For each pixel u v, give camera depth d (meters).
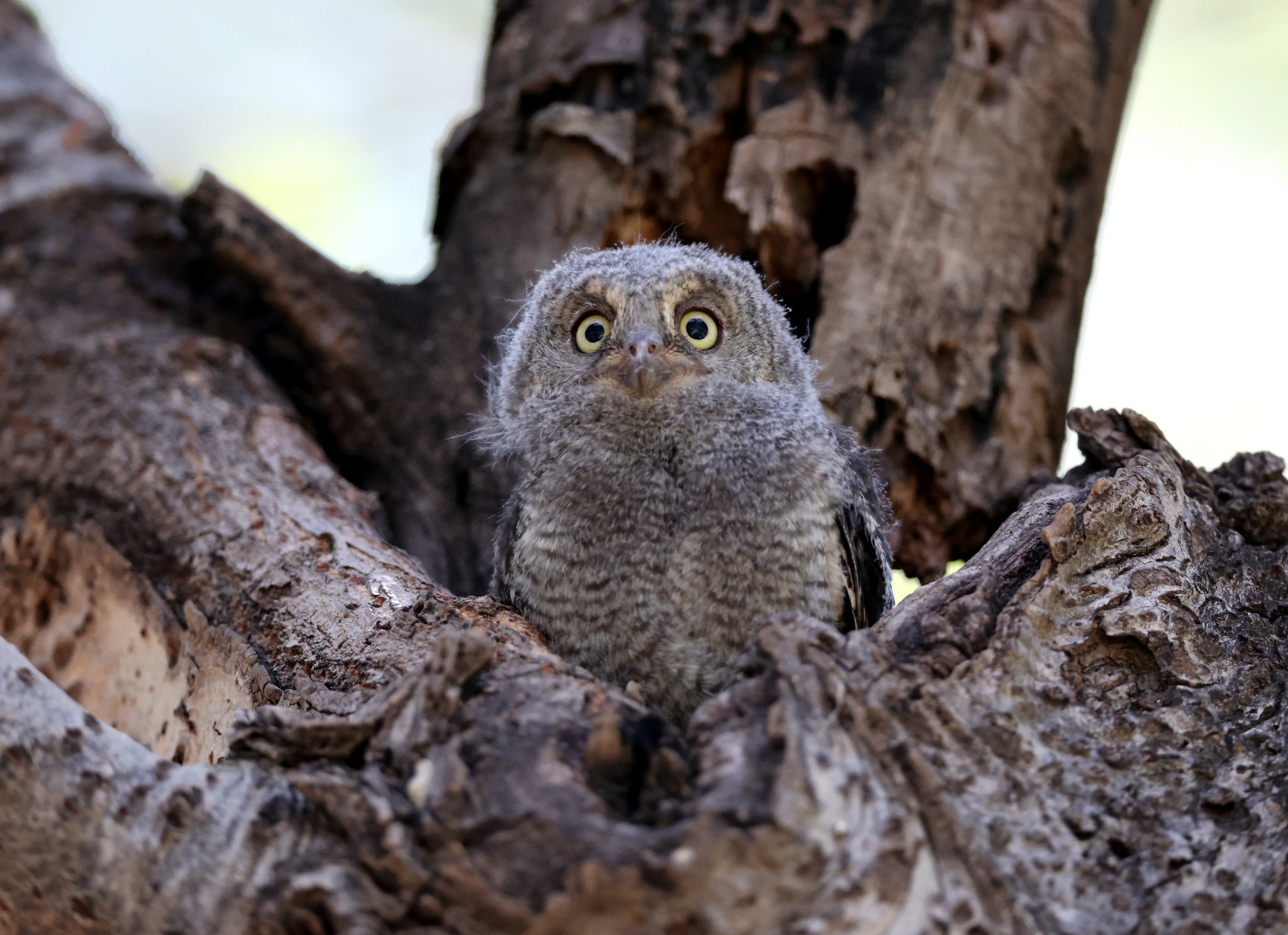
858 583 7.48
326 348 10.34
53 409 9.48
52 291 10.67
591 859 4.47
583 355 8.16
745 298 8.27
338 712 6.32
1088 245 10.45
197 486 8.52
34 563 8.74
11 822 4.93
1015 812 5.25
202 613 7.66
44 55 13.54
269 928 4.70
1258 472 7.61
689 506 7.20
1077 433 8.18
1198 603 6.38
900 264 9.67
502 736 5.11
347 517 8.40
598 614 7.18
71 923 5.00
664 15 10.48
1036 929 4.69
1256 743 5.73
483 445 9.82
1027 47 10.20
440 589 7.46
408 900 4.59
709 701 5.29
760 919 4.45
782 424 7.44
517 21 11.13
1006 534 6.94
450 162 11.07
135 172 12.26
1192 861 5.20
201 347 10.03
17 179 11.77
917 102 9.95
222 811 4.95
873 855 4.59
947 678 5.60
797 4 10.18
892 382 9.46
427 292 10.72
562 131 10.30
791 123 9.97
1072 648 5.93
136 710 8.00
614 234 10.34
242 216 10.24
